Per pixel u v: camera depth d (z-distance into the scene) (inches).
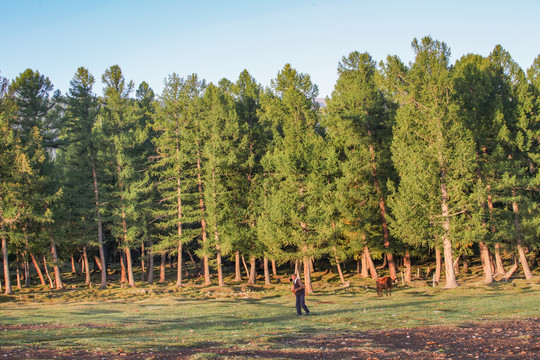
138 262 2898.6
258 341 429.1
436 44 1395.2
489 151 1518.2
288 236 1357.0
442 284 1365.7
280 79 2298.2
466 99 1491.1
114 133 2215.8
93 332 561.0
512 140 1385.3
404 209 1291.8
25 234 1594.5
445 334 438.3
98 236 1770.4
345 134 1683.1
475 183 1422.2
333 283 1529.3
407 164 1337.4
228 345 409.4
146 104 2888.8
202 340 446.0
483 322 514.3
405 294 1139.3
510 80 1541.6
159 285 1775.3
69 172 1791.3
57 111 2256.4
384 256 2097.7
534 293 957.8
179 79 1801.2
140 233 1878.7
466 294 1048.8
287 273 2145.7
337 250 1482.5
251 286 1579.7
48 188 1770.4
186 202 1881.2
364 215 1547.7
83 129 1883.6
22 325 664.4
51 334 545.0
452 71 1552.7
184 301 1192.8
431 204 1286.9
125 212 1742.1
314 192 1369.3
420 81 1413.6
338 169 1547.7
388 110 1766.7
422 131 1334.9
